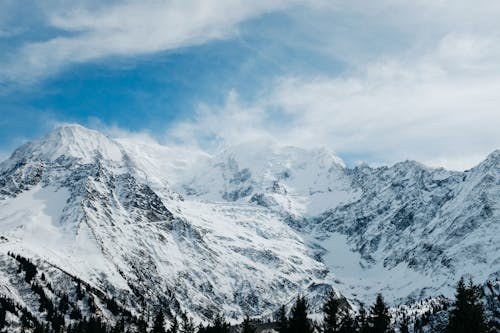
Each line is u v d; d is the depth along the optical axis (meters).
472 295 106.69
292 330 92.00
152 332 148.75
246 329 121.94
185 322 149.38
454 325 103.81
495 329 118.12
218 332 128.25
